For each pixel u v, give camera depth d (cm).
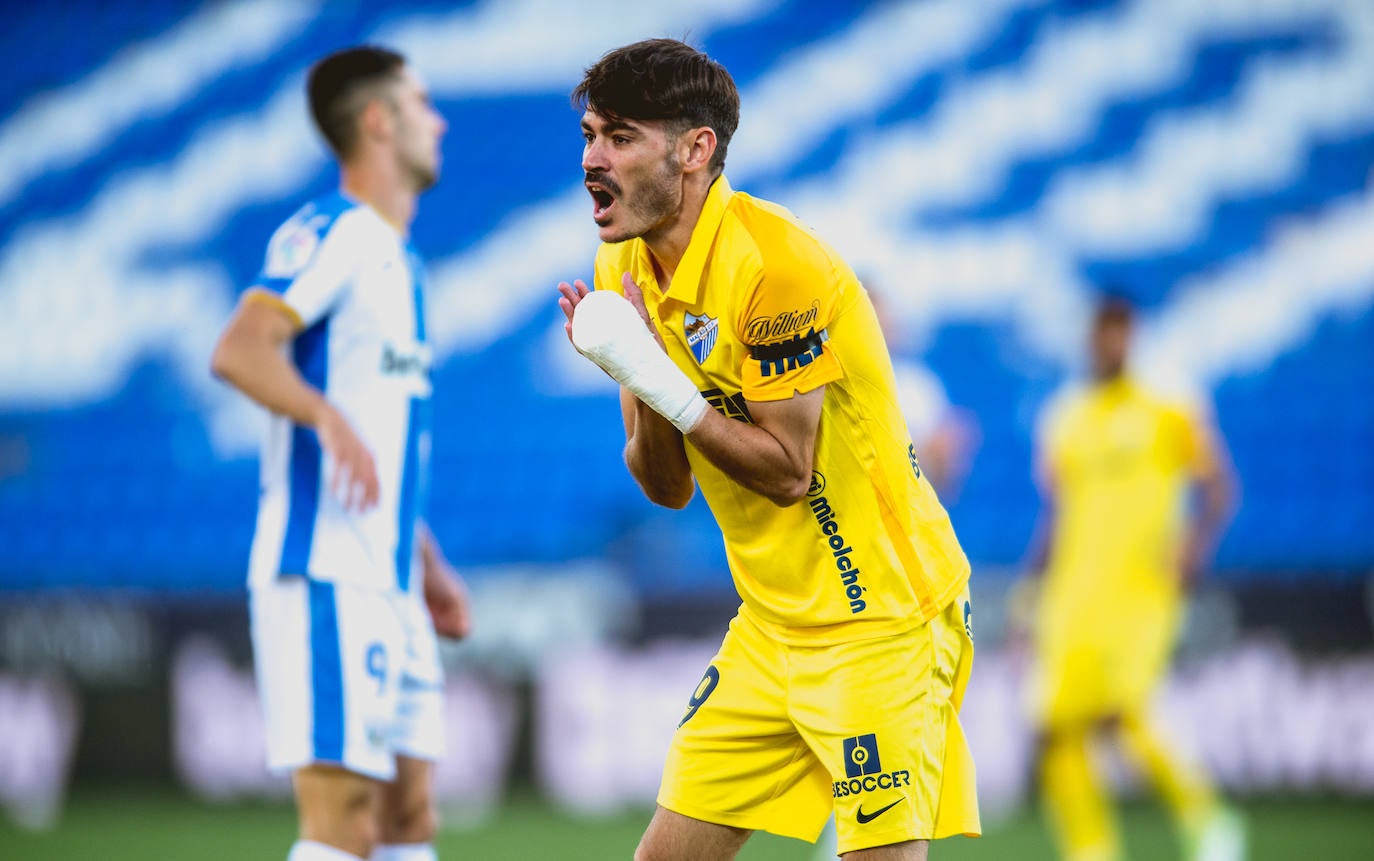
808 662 1062
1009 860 2280
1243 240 4116
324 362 1279
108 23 5175
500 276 4344
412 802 1334
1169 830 2614
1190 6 4522
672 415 973
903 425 1076
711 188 1004
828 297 991
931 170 4359
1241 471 3556
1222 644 2727
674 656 2834
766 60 4653
